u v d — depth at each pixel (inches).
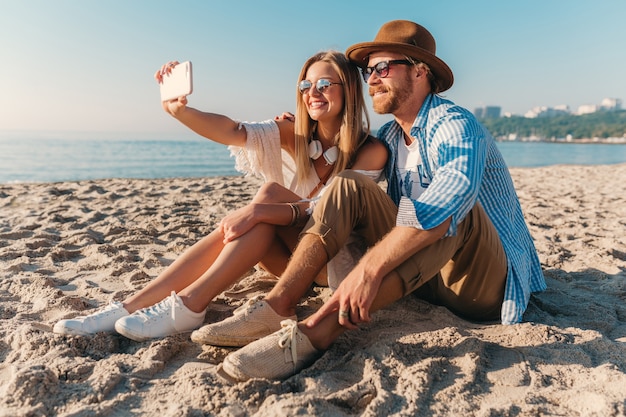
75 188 314.0
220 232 86.0
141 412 59.0
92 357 73.2
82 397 61.3
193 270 84.4
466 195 69.9
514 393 63.4
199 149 1835.6
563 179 447.5
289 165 103.3
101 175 730.8
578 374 67.6
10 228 180.4
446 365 70.1
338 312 70.1
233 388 62.2
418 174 87.5
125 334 75.5
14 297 103.7
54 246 151.9
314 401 58.7
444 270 83.4
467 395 62.5
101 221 193.8
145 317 76.7
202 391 61.8
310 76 93.7
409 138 91.5
